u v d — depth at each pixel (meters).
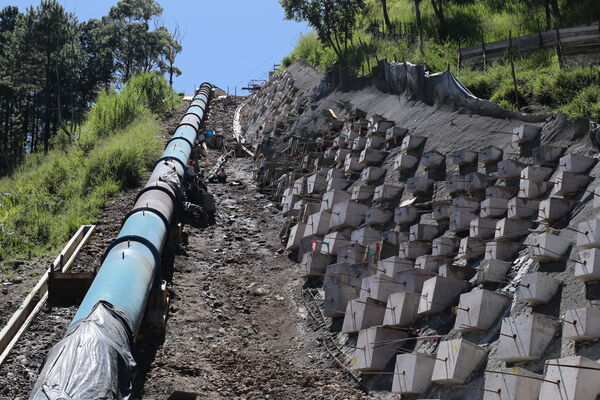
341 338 14.29
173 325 14.90
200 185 24.94
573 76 18.89
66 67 53.94
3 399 11.22
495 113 17.66
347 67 30.00
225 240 21.20
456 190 15.54
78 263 17.95
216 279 18.12
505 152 15.97
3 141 57.97
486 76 22.05
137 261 13.56
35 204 24.98
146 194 19.14
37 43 51.56
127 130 37.44
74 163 30.05
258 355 14.20
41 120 66.19
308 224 19.09
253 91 51.22
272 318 16.14
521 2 30.88
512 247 12.74
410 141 19.22
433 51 28.41
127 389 10.18
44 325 13.91
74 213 23.14
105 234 20.73
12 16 69.12
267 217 23.70
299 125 29.88
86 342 9.94
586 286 10.37
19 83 53.44
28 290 16.05
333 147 23.97
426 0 37.66
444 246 14.02
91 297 11.74
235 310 16.45
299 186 22.50
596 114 16.55
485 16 31.39
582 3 26.86
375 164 20.67
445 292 12.52
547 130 15.05
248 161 32.00
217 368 13.41
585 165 13.05
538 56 21.97
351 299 14.84
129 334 11.28
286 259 19.69
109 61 67.62
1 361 12.20
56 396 8.72
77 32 54.81
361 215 17.77
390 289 13.77
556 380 8.73
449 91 19.91
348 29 35.19
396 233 15.82
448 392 10.70
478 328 11.12
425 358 11.30
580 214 12.12
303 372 13.38
